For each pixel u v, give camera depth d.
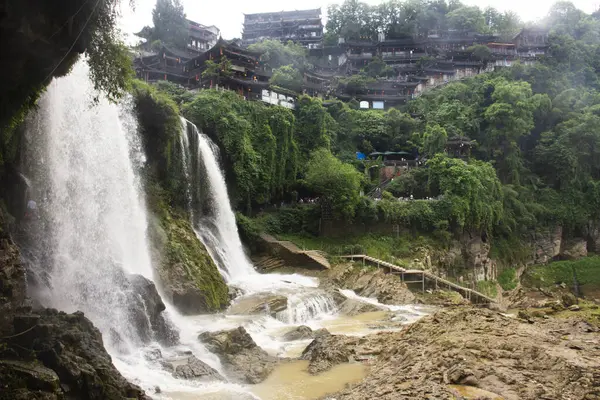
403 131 86.62
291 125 65.25
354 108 94.88
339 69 117.38
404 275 51.72
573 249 77.12
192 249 36.94
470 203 62.66
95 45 18.95
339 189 58.72
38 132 23.86
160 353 22.05
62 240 24.89
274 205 63.62
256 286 41.41
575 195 78.62
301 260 50.28
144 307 23.91
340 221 60.19
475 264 63.00
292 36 129.25
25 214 22.66
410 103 96.00
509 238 71.62
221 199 51.66
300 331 28.84
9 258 16.19
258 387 19.94
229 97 60.84
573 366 17.11
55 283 22.62
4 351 14.27
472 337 20.97
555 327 24.03
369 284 46.16
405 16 127.00
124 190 32.56
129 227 32.41
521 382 16.39
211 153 52.25
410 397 16.17
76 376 14.31
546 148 81.25
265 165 60.44
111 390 15.11
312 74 98.00
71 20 15.99
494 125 79.81
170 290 31.67
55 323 16.19
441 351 19.80
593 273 71.81
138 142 39.12
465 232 63.62
